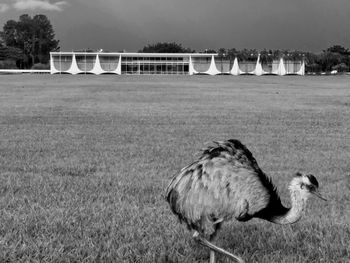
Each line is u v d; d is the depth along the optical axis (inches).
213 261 227.0
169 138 619.2
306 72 6240.2
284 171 437.4
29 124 751.7
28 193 350.0
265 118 852.6
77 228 273.9
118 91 1740.9
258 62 5383.9
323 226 287.0
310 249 252.4
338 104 1180.5
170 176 410.0
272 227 286.0
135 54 5201.8
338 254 247.4
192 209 215.2
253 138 625.6
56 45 7554.1
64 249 246.2
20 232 264.7
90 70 5177.2
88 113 918.4
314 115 909.2
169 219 292.4
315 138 631.8
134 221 288.0
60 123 767.7
